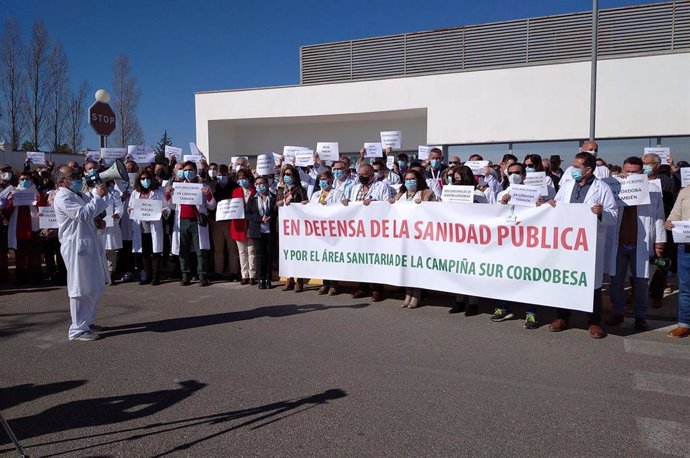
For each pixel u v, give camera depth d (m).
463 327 6.80
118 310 7.87
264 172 10.65
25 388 4.93
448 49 18.94
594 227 6.09
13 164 27.55
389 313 7.53
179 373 5.23
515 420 4.13
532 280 6.56
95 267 6.47
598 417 4.18
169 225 10.45
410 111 19.12
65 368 5.44
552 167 9.91
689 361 5.51
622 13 16.59
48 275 11.02
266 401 4.52
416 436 3.87
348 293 8.91
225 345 6.11
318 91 20.03
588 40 16.97
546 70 16.70
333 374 5.14
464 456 3.59
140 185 9.84
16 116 32.03
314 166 10.95
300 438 3.86
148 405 4.49
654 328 6.78
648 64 15.58
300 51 21.66
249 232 9.23
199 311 7.75
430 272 7.44
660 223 6.78
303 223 8.64
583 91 16.33
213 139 22.00
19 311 7.99
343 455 3.61
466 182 7.61
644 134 15.78
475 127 17.73
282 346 6.05
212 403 4.50
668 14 16.16
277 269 10.51
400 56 19.80
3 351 6.04
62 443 3.85
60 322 7.32
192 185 9.28
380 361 5.51
